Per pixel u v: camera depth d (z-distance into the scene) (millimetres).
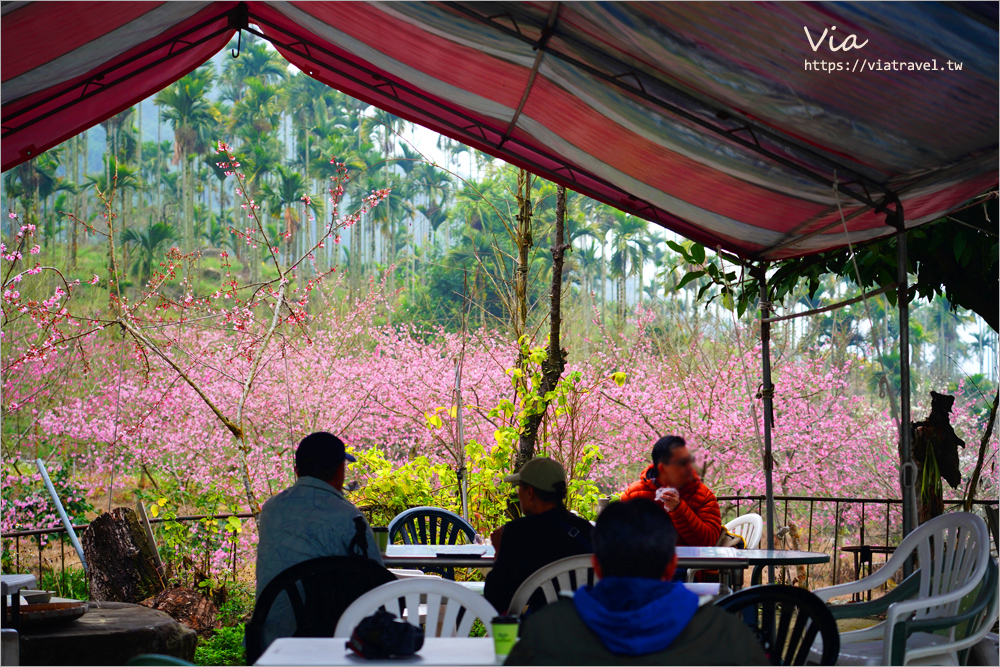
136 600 6613
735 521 6148
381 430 11617
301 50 5383
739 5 3041
